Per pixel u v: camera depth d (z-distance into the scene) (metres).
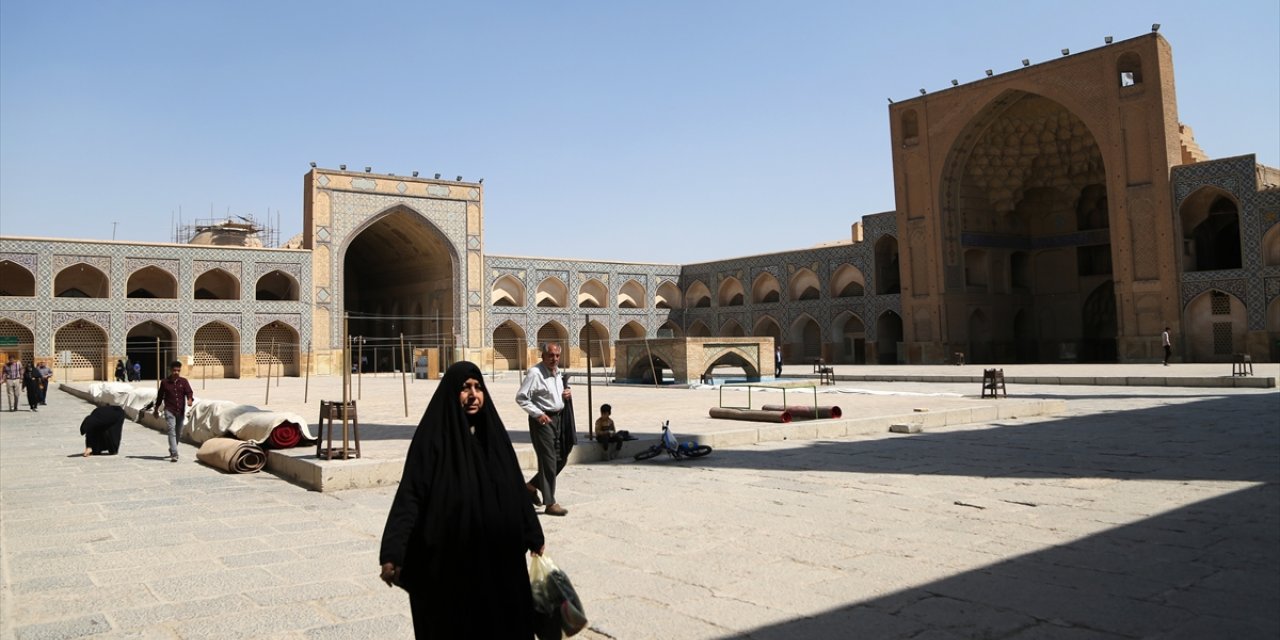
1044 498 4.30
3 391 19.38
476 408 1.89
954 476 5.07
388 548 1.76
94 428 7.21
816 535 3.60
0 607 2.76
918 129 24.09
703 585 2.90
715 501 4.44
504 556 1.81
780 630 2.43
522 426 8.23
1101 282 24.14
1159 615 2.47
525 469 5.83
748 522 3.90
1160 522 3.68
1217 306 19.34
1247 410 8.94
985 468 5.35
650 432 7.21
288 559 3.43
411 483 1.83
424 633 1.79
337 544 3.71
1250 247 18.64
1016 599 2.66
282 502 4.81
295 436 6.47
